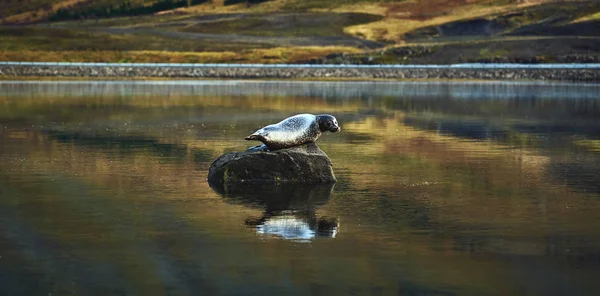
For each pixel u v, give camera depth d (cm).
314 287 2444
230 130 6962
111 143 5875
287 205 3575
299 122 4162
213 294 2386
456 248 2852
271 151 4153
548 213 3441
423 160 5116
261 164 4128
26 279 2506
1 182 4097
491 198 3781
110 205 3550
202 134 6600
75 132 6612
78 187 3981
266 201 3656
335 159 5144
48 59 19762
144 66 17200
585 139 6400
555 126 7494
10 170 4497
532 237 3009
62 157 5078
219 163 4191
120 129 6912
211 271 2588
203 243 2905
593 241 2952
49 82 14775
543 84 15388
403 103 10512
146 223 3209
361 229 3125
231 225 3180
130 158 5072
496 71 17500
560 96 11875
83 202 3609
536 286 2458
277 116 8456
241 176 4141
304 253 2783
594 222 3266
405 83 15750
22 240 2928
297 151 4141
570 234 3058
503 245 2897
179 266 2638
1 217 3288
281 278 2520
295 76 17450
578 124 7694
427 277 2531
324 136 6500
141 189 3938
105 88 13150
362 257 2738
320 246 2869
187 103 10125
